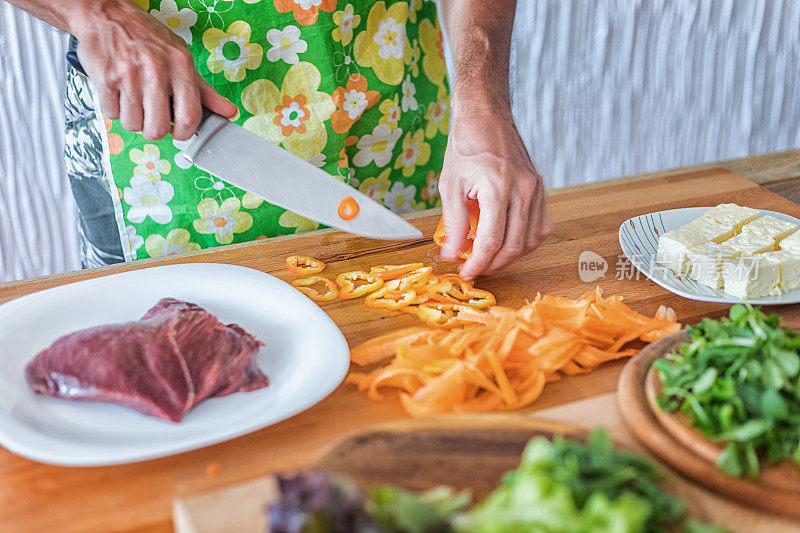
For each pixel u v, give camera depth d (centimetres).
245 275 121
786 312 117
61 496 83
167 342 96
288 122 157
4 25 228
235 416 93
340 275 128
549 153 309
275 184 122
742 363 84
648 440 83
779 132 338
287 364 103
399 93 167
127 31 119
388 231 127
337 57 154
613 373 103
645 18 292
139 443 87
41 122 245
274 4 145
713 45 307
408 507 57
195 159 120
